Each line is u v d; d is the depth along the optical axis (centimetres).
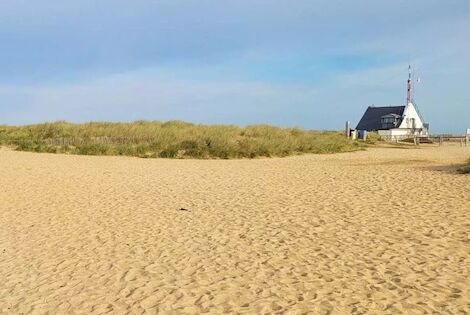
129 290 570
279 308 510
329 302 521
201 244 748
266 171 1642
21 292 573
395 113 7312
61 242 772
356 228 816
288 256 679
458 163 1819
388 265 629
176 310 512
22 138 2902
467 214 880
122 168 1734
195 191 1228
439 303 511
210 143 2442
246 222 880
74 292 569
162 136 2706
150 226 864
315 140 2928
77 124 3400
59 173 1562
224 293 554
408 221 848
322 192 1171
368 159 2164
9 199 1123
